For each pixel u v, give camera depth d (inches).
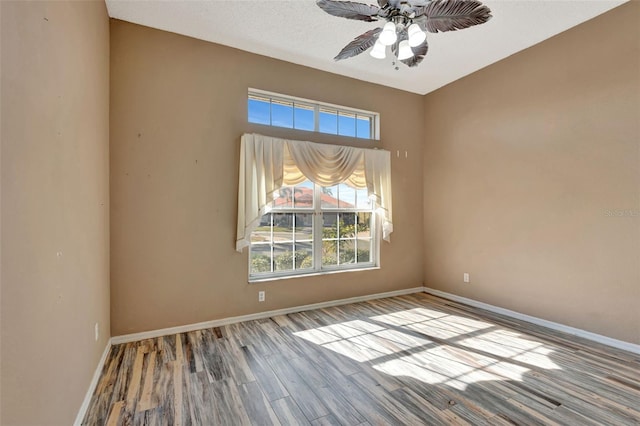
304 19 114.3
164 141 121.1
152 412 74.3
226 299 132.4
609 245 111.1
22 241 44.3
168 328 121.6
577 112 119.4
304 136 151.4
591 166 115.6
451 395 81.5
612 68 109.9
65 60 63.7
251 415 73.4
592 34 114.9
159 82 120.5
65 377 61.5
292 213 151.7
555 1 104.9
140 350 107.3
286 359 100.9
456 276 169.8
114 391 82.8
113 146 112.9
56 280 57.4
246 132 136.7
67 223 64.1
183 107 124.5
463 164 165.8
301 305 149.7
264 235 144.7
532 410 75.1
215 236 130.2
